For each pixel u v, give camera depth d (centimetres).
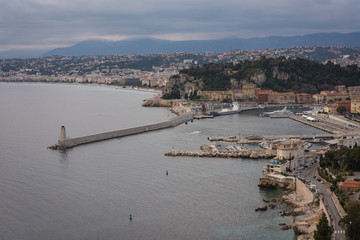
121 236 16512
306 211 17838
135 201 19900
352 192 18838
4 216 18475
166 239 16188
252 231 16575
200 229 16888
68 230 17100
